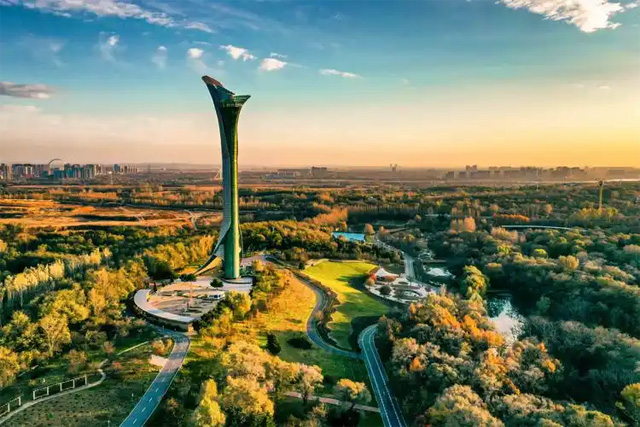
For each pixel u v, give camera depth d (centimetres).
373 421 13588
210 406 11706
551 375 15462
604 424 11862
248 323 19562
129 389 14012
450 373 14550
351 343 18875
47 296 18950
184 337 17638
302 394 13975
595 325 19788
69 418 12575
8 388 14050
